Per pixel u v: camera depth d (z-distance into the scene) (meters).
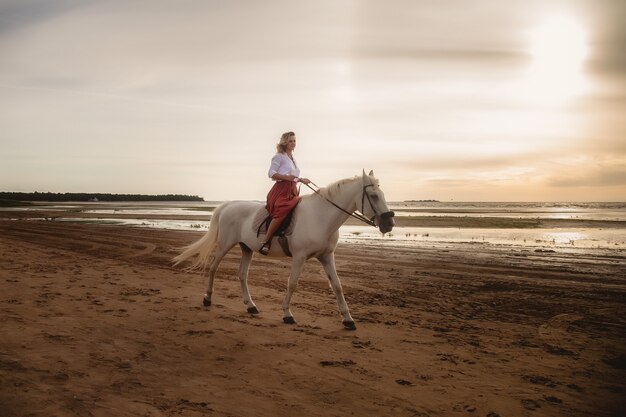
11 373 4.49
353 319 7.42
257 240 7.22
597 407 4.32
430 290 9.94
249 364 5.19
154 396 4.23
